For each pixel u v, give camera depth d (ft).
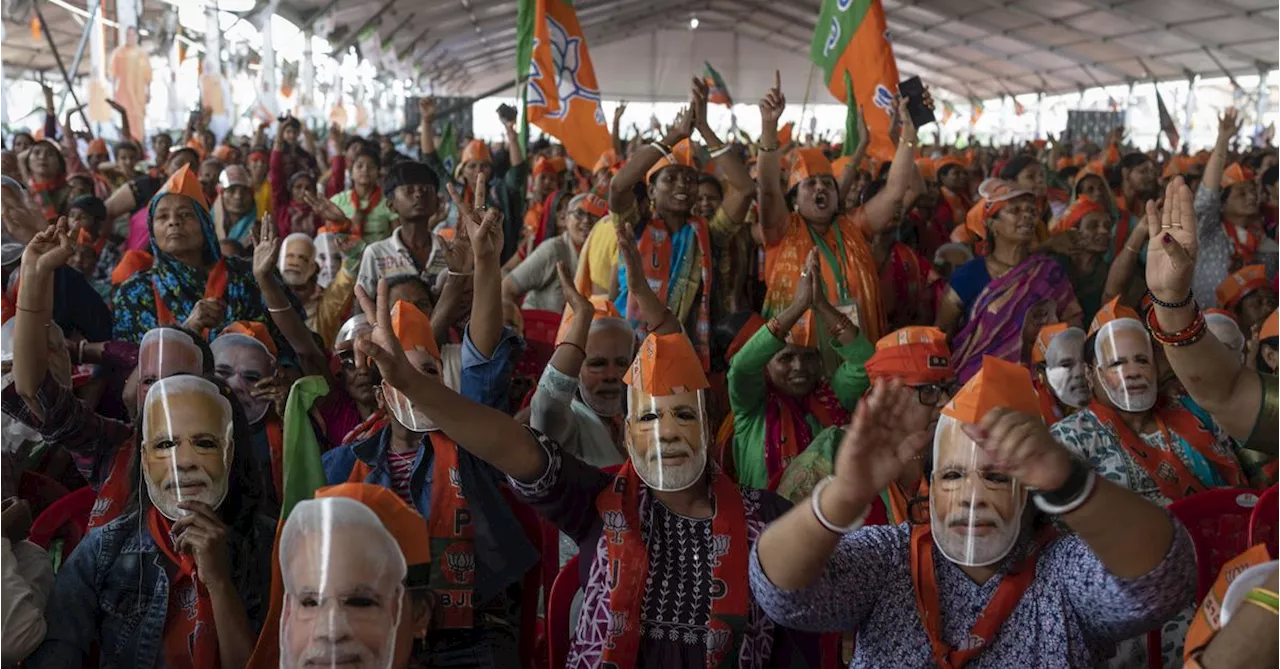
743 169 18.69
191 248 16.43
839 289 18.20
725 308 19.10
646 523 8.93
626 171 17.56
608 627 8.68
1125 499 6.22
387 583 6.48
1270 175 29.12
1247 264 22.13
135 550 9.45
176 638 9.29
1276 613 5.83
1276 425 7.97
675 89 161.68
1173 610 6.54
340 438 13.44
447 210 28.50
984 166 55.16
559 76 26.84
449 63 135.33
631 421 8.86
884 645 7.39
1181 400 12.49
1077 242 19.97
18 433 11.71
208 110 55.36
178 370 10.97
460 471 10.22
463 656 10.02
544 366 15.90
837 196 18.63
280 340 15.31
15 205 15.94
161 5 63.77
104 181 35.96
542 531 10.93
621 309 17.93
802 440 13.71
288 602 6.49
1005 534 6.99
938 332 12.03
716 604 8.72
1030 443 6.13
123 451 10.86
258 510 9.82
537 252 21.76
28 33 66.54
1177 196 8.13
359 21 89.86
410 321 10.18
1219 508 10.69
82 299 15.72
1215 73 112.78
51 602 9.38
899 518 11.15
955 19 117.39
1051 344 13.14
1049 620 7.08
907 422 6.37
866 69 27.78
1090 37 111.24
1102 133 112.57
